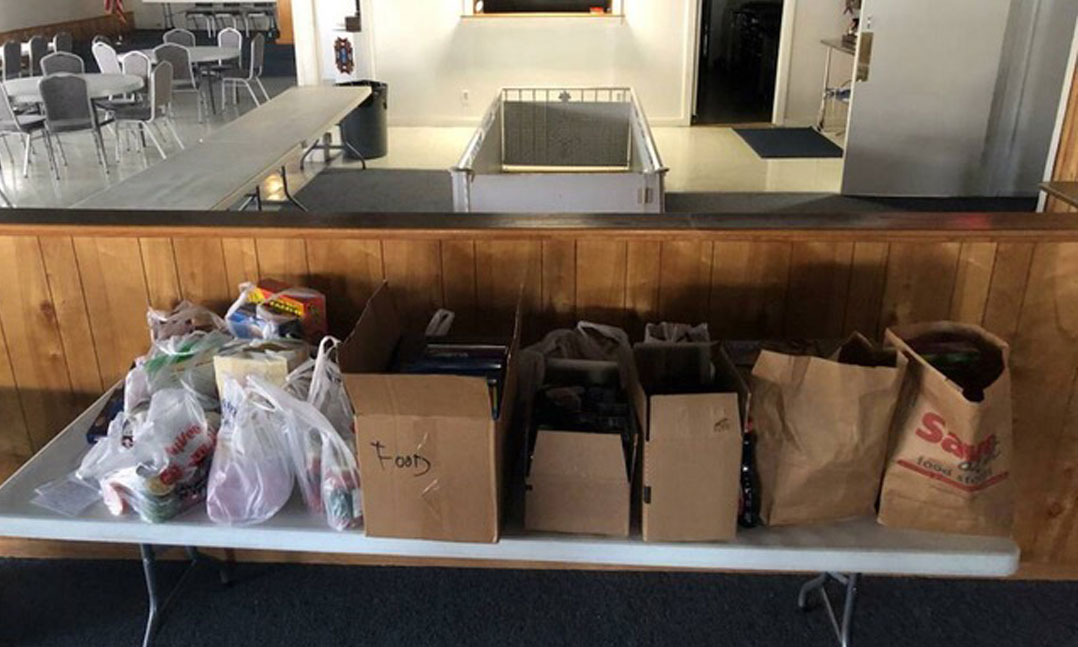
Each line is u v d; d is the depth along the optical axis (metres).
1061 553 2.13
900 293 1.85
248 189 3.52
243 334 1.77
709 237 1.82
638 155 4.46
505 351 1.61
